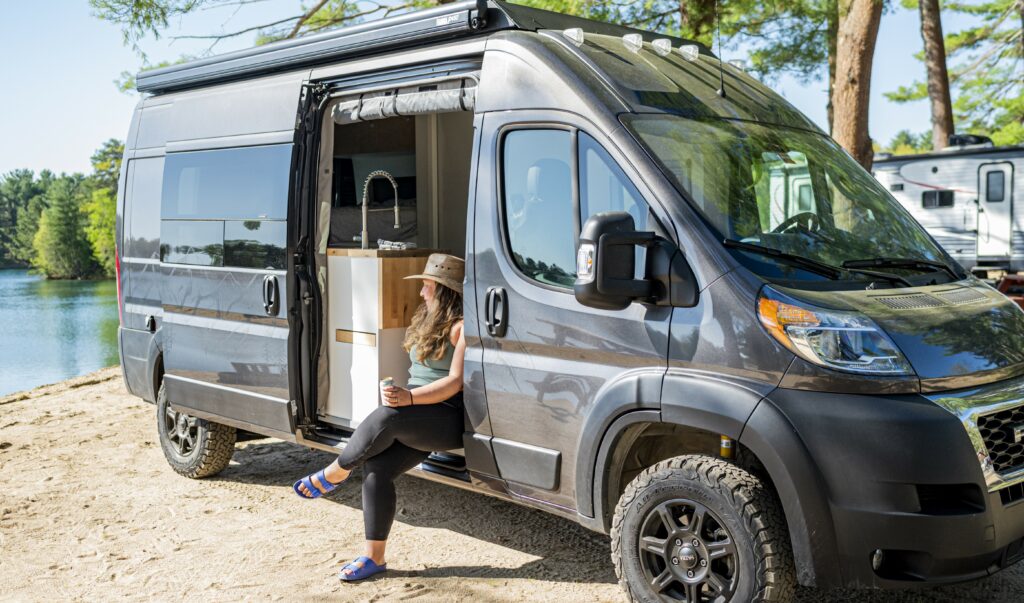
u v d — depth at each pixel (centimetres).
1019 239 1501
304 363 511
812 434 321
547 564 450
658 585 363
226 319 550
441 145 576
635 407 362
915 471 312
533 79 407
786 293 338
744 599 337
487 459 422
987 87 2600
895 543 314
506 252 412
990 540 321
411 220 570
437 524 511
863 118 1038
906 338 329
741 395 335
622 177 375
